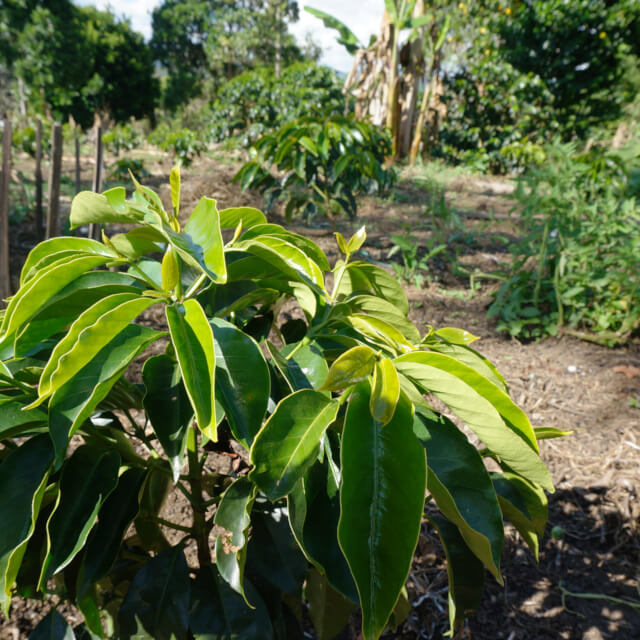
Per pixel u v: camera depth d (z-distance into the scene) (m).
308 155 4.73
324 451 1.03
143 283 1.12
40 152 5.19
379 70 11.77
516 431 0.93
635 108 16.64
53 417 0.81
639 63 16.50
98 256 0.96
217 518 0.98
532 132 14.41
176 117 38.88
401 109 12.47
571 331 4.03
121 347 0.89
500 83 14.59
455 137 14.55
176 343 0.81
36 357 1.13
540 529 1.34
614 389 3.36
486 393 0.89
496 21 16.14
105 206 1.08
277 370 1.17
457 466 0.94
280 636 1.29
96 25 33.97
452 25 16.17
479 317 4.37
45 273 0.89
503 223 7.05
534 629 1.91
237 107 14.16
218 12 42.81
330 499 0.99
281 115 12.41
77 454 1.02
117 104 34.72
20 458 0.96
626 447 2.82
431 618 1.91
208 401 0.78
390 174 5.91
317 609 1.37
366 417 0.82
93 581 0.99
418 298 4.68
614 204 4.22
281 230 1.21
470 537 0.87
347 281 1.32
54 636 1.20
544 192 5.15
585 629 1.91
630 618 1.96
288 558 1.17
